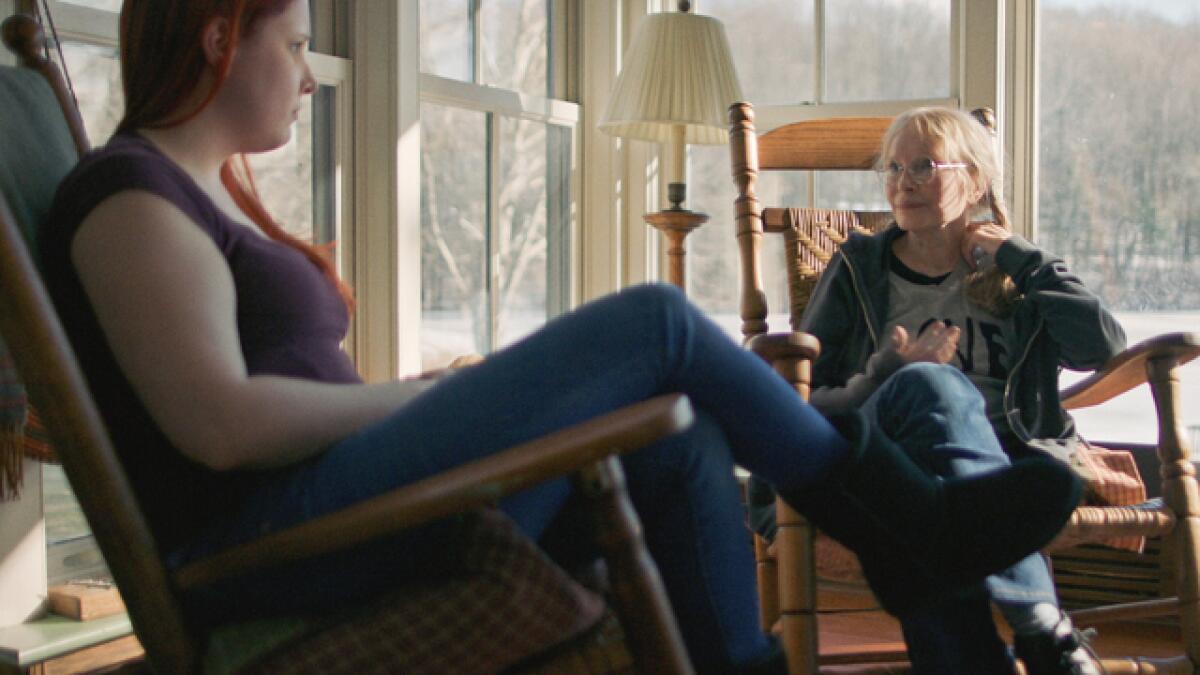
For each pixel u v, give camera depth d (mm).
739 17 3107
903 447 1655
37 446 1657
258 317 1161
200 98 1200
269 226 1435
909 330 2033
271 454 1029
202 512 1112
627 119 2740
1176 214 2789
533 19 3006
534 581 970
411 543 1026
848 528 1316
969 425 1653
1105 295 2863
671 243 2791
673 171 2791
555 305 3104
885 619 2688
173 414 1002
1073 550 2633
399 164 2486
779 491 1327
